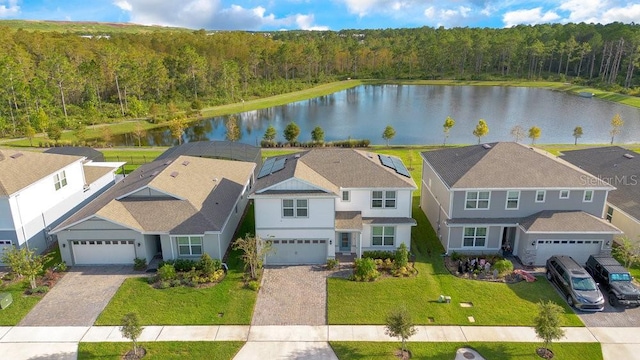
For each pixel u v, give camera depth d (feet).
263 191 84.99
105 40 411.34
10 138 211.61
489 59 448.65
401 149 185.78
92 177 121.29
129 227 84.23
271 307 73.82
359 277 81.61
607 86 347.77
